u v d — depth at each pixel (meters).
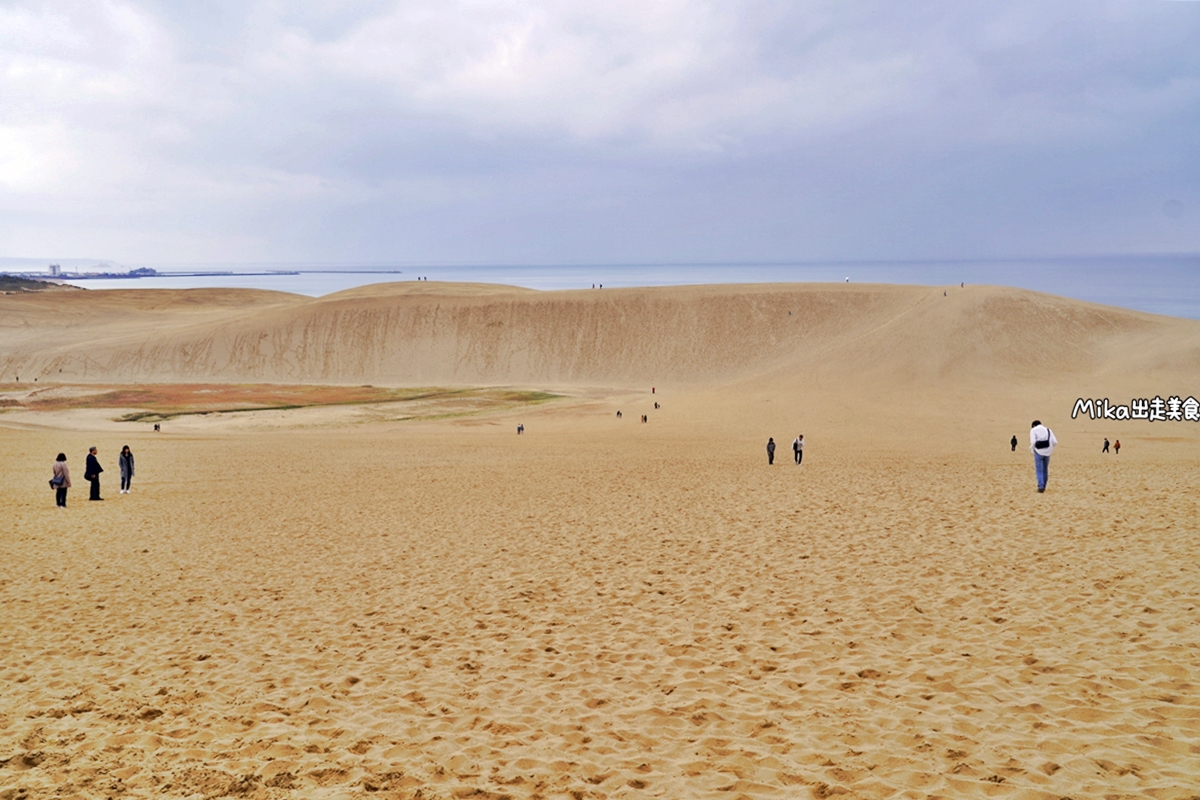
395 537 14.92
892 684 6.40
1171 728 5.19
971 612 8.22
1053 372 78.94
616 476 24.97
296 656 7.99
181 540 15.26
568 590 10.27
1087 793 4.43
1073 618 7.74
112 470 30.31
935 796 4.53
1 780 5.13
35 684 7.31
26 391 81.81
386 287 166.38
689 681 6.79
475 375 123.25
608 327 130.38
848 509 15.88
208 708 6.55
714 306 131.62
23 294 184.25
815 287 136.12
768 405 68.00
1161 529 11.81
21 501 21.98
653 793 4.79
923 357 83.56
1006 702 5.84
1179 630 7.12
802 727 5.66
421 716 6.25
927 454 34.31
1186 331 85.12
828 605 8.84
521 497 20.22
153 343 125.75
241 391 87.81
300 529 16.20
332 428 59.41
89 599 10.74
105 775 5.19
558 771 5.16
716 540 13.12
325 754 5.52
